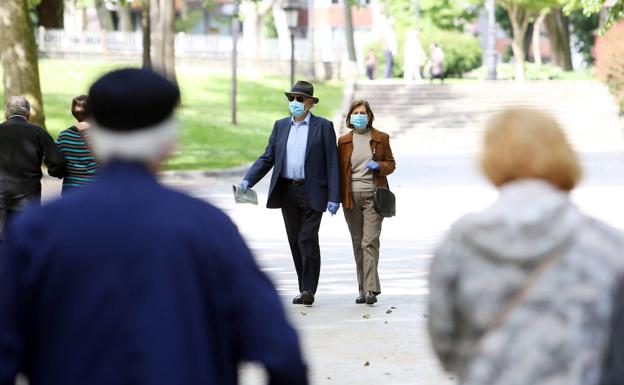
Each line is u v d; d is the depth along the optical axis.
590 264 7.96
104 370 7.23
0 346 7.43
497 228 8.07
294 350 7.37
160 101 7.77
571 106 103.38
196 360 7.29
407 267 33.03
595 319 7.91
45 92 94.88
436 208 49.62
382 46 154.50
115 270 7.32
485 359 7.96
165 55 90.75
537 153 8.33
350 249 37.19
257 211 49.53
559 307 7.92
